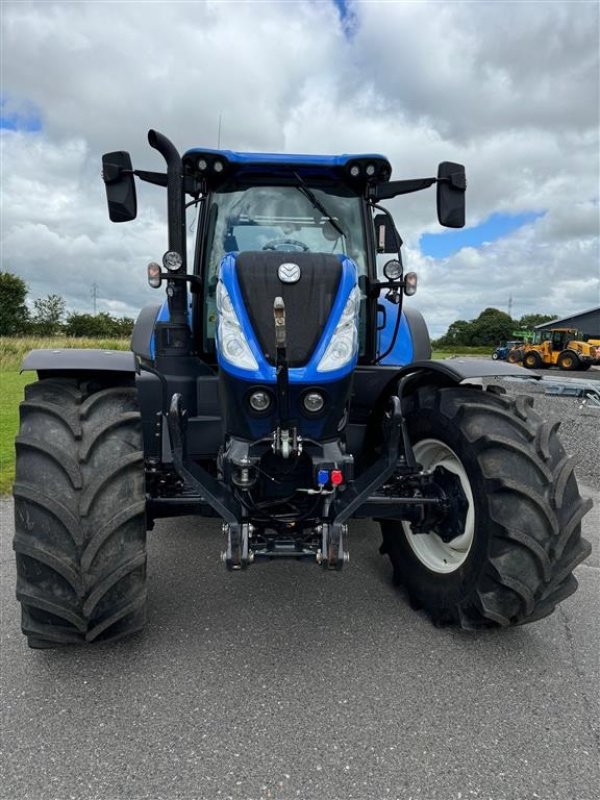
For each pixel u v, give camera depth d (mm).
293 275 2436
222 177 3359
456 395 2754
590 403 7301
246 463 2395
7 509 4543
